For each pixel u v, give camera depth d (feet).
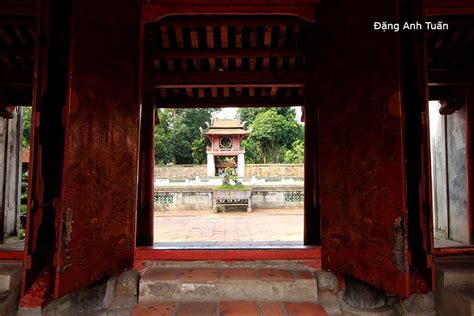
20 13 15.15
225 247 13.64
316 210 16.85
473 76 19.71
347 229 11.80
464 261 11.84
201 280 11.74
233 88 22.90
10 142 23.57
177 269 12.81
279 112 138.82
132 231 13.10
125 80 12.96
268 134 128.57
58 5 10.88
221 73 19.49
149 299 11.64
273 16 16.37
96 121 11.14
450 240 22.00
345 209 11.92
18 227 24.35
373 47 10.96
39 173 9.78
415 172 10.71
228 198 52.85
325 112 13.33
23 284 9.31
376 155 10.66
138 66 14.03
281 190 58.39
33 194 9.55
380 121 10.58
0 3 14.99
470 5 14.46
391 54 10.28
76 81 10.21
